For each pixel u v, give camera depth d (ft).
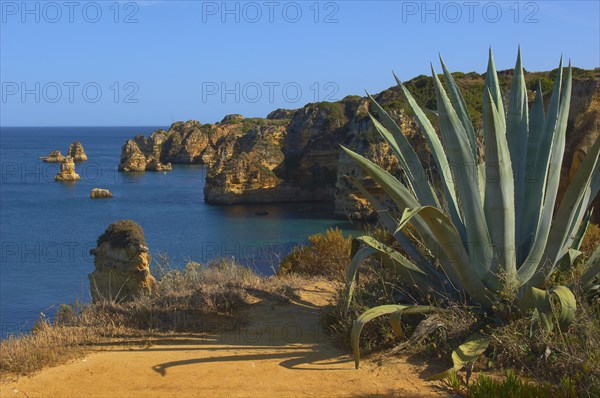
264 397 17.29
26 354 20.59
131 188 321.73
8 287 100.22
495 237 21.22
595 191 23.48
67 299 90.02
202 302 27.81
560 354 18.42
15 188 317.01
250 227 194.18
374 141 190.90
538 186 22.76
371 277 28.94
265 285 32.42
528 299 19.86
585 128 63.31
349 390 17.74
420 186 23.80
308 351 21.67
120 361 20.49
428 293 23.13
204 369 19.69
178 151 465.06
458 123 21.17
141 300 28.71
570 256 23.21
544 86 132.46
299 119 284.20
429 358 20.03
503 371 18.58
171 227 195.42
